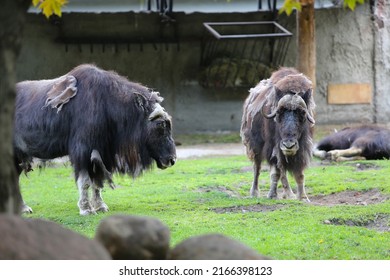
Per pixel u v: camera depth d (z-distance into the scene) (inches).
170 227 827.4
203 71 2059.5
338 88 2105.1
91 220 887.7
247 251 441.7
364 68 2112.5
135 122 949.8
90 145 942.4
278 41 2073.1
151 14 2037.4
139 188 1186.6
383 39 2108.8
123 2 2009.1
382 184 1127.6
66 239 390.6
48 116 961.5
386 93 2112.5
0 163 415.5
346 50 2108.8
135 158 960.9
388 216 881.5
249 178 1282.0
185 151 1758.1
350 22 2105.1
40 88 990.4
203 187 1190.9
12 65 415.2
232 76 2041.1
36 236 378.9
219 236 447.5
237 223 848.3
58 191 1211.2
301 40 1624.0
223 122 2092.8
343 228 805.2
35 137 974.4
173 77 2082.9
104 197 1098.7
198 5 2033.7
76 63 2058.3
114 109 948.6
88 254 390.0
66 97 954.7
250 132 1103.6
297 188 1063.6
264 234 780.6
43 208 1031.6
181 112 2090.3
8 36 411.8
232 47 2078.0
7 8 411.8
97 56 2064.5
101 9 2006.6
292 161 1024.9
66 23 2028.8
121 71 2070.6
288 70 1074.7
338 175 1255.5
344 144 1508.4
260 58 2086.6
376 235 778.2
